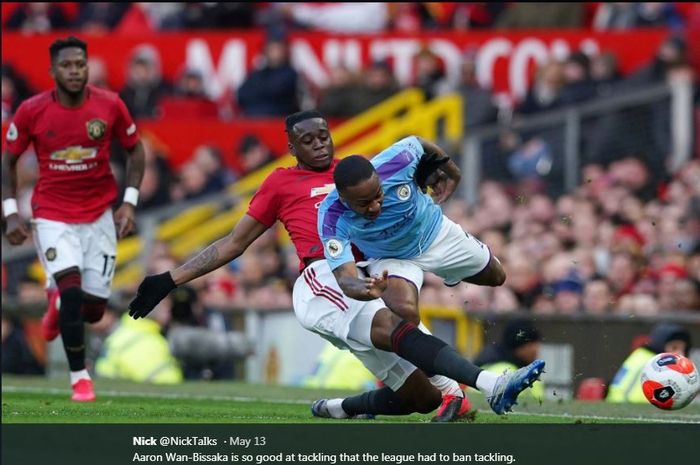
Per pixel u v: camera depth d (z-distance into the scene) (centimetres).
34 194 3369
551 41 6650
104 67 6725
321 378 4400
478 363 3884
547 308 4834
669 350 3688
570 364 4338
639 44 6650
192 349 4522
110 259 3438
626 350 4244
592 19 7044
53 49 3272
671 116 5572
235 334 4609
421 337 2405
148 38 6750
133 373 4603
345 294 2353
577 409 3130
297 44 6756
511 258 4962
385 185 2439
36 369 4891
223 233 5806
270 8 7244
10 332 4900
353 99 6450
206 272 2586
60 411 2828
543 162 5566
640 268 5094
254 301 5134
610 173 5528
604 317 4284
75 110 3306
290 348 4688
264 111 6575
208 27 7188
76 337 3281
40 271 5328
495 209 5453
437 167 2538
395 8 7238
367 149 6003
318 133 2616
